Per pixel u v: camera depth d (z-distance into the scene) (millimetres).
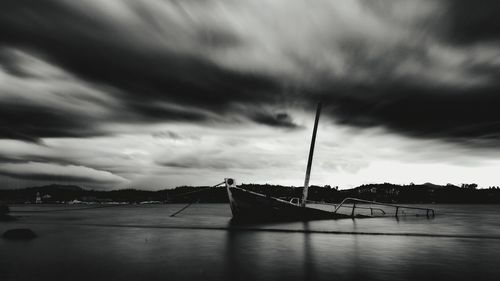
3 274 12883
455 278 12336
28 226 36531
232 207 40031
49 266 14375
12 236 24094
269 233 28812
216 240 23938
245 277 12508
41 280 11969
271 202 38969
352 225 38000
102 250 19016
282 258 16531
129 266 14438
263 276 12672
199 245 21266
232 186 39375
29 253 17750
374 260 15875
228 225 37656
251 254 17703
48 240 23547
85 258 16375
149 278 12297
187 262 15461
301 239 24438
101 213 84438
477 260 15805
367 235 27250
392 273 13141
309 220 42781
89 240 23750
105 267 14219
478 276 12609
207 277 12523
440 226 38781
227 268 14117
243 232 29859
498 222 47750
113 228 34375
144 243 22234
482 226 39156
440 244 21578
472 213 87438
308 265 14734
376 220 48531
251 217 39906
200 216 68438
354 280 12070
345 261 15633
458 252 18281
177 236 26625
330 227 35250
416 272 13305
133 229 33250
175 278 12328
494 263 15047
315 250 19141
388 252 18328
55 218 54469
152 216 67812
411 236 26469
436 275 12805
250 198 38750
